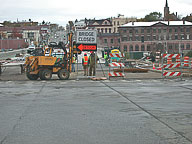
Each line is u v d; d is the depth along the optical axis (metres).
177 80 23.50
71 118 9.33
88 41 24.41
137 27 125.56
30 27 180.50
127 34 126.88
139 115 9.75
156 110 10.66
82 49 24.39
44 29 181.00
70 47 25.16
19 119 9.20
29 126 8.26
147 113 10.09
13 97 14.22
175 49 123.31
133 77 26.45
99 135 7.28
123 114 9.94
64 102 12.61
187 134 7.33
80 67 43.34
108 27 174.88
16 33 176.00
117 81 22.91
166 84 20.45
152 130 7.75
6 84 20.91
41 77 24.09
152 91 16.38
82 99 13.47
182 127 8.07
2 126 8.27
